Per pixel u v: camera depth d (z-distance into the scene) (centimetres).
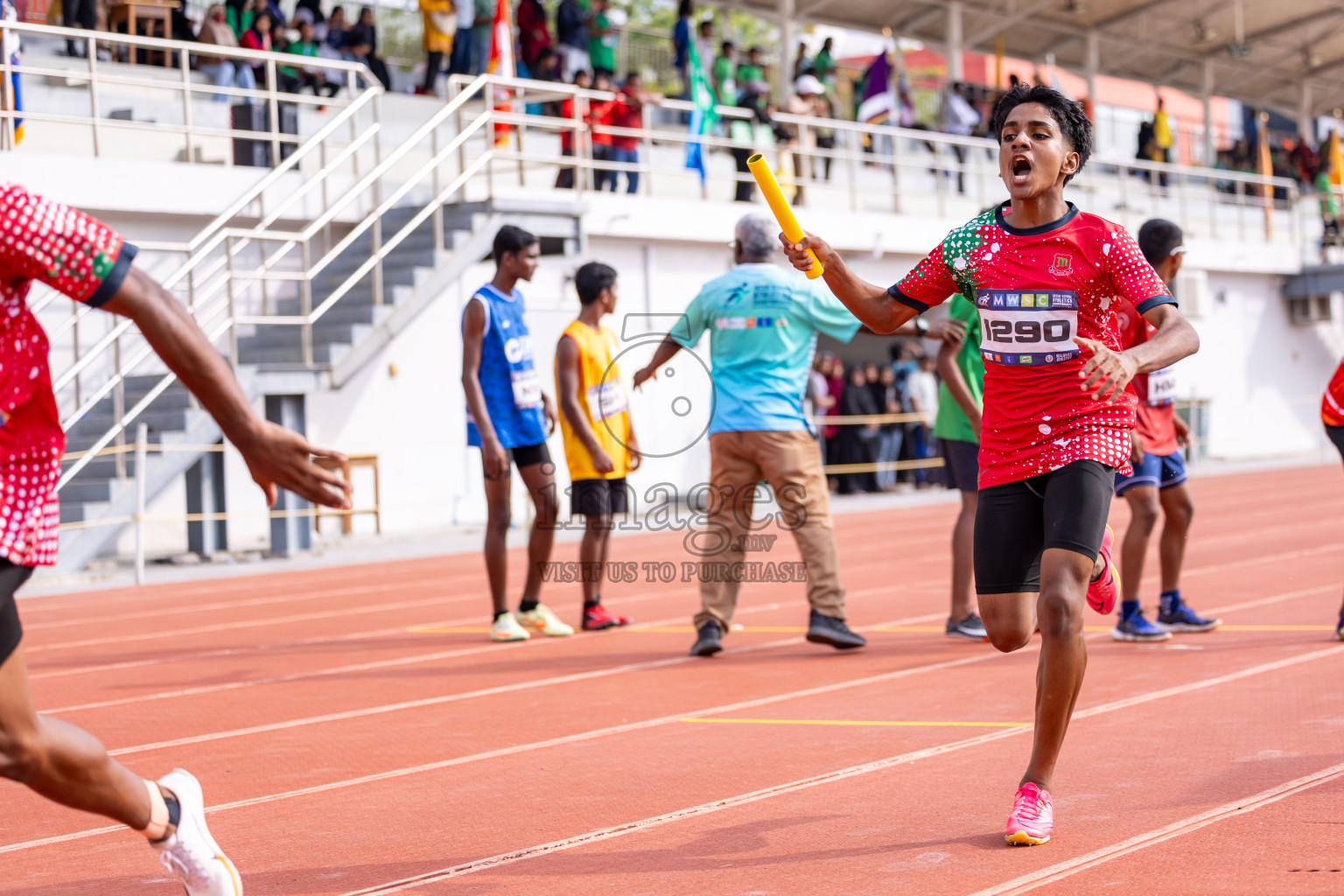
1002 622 434
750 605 1045
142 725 646
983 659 752
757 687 695
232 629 992
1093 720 574
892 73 2656
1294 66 3625
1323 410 741
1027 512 425
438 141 1942
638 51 2625
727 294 760
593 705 662
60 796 306
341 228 1773
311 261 1745
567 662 798
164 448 1390
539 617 901
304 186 1592
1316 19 3303
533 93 2011
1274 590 988
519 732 606
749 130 2209
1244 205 3381
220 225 1426
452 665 801
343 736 610
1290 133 4672
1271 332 3166
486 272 1902
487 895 376
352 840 439
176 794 330
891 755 529
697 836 428
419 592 1198
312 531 1606
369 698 703
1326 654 708
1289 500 1886
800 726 593
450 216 1703
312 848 431
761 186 431
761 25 4522
